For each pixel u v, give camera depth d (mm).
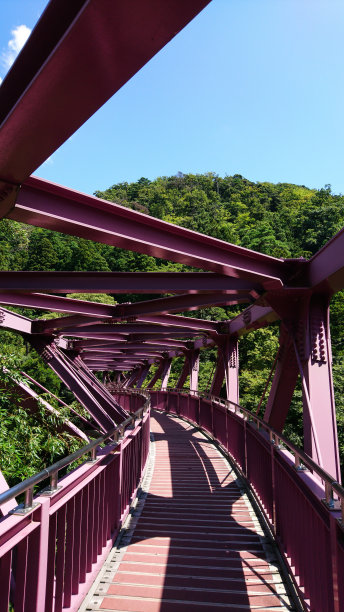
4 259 34594
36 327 9047
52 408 7672
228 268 4398
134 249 3789
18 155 2062
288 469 3863
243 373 24156
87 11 1287
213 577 3719
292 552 3678
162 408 20297
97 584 3549
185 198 114562
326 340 5102
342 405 17516
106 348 14914
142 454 7211
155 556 4129
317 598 2859
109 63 1504
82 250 58969
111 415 9250
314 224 69188
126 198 120750
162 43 1463
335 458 4746
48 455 8047
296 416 19672
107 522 4074
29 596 2199
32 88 1597
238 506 5750
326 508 2539
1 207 2654
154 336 11867
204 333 10852
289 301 5301
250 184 129875
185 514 5402
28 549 2244
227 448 8836
